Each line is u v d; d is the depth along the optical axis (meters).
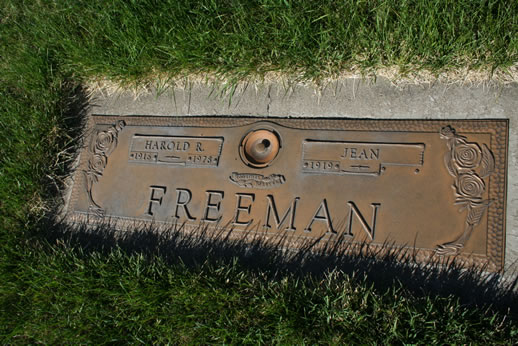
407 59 1.59
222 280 1.54
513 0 1.55
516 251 1.43
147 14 1.79
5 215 1.75
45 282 1.62
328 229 1.54
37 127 1.79
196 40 1.72
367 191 1.53
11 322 1.61
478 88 1.56
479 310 1.41
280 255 1.55
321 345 1.44
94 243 1.69
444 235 1.47
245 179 1.62
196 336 1.50
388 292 1.45
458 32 1.58
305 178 1.58
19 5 1.99
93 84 1.86
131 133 1.77
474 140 1.51
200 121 1.72
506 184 1.47
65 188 1.78
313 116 1.64
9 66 1.89
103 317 1.57
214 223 1.61
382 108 1.60
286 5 1.68
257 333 1.46
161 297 1.54
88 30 1.84
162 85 1.78
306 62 1.66
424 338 1.39
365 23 1.64
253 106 1.69
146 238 1.66
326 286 1.48
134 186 1.71
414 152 1.54
